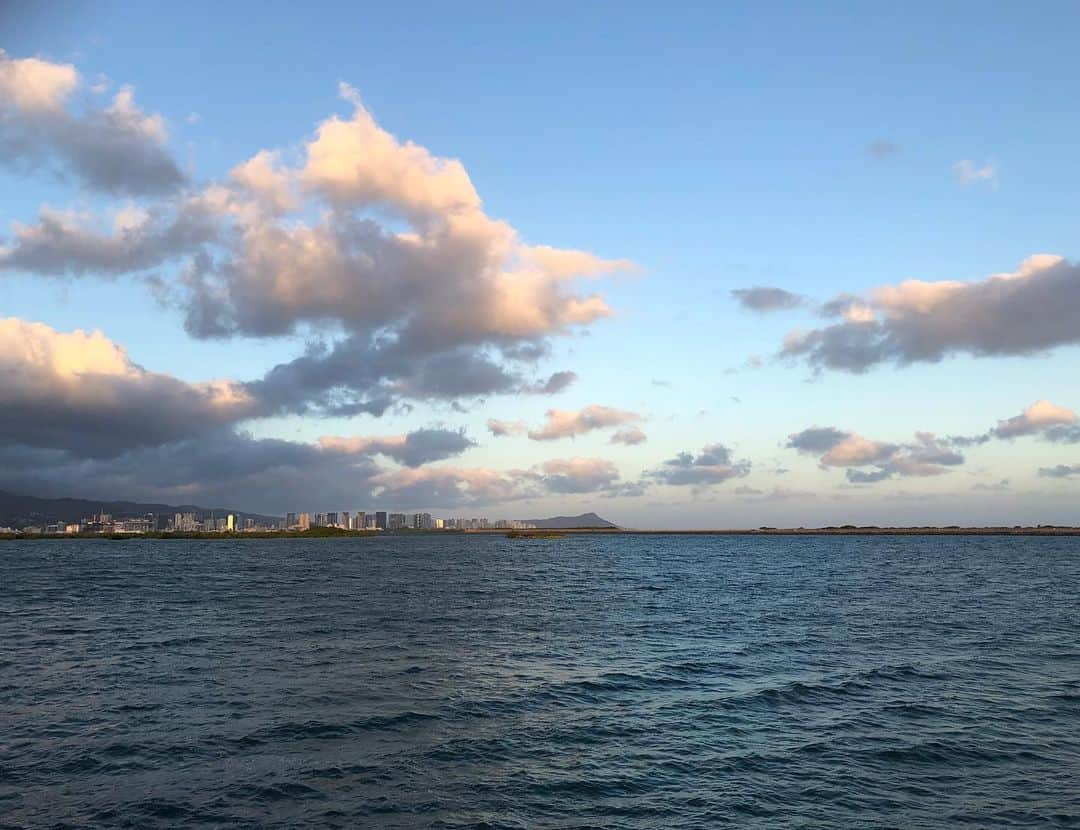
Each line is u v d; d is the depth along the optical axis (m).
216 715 24.28
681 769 19.47
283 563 136.38
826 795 17.75
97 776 18.56
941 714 24.95
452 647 38.25
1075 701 26.77
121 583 86.31
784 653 36.88
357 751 20.67
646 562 143.62
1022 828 15.95
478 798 17.34
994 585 82.75
